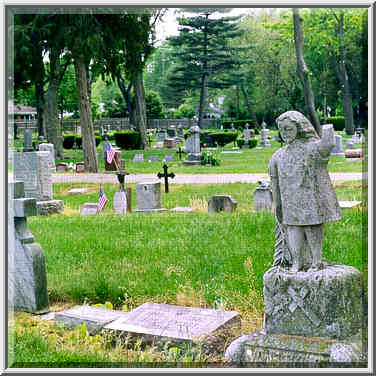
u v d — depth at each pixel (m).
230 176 20.34
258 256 8.40
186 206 15.18
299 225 5.14
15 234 7.05
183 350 5.51
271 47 22.45
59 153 30.11
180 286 7.54
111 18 22.39
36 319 6.73
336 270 5.09
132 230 10.73
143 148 30.50
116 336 5.91
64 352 5.47
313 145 5.09
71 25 21.30
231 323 6.07
